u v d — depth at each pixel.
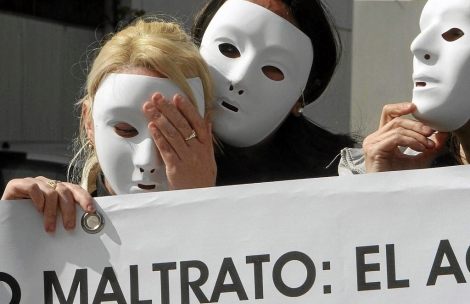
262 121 5.31
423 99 4.87
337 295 4.51
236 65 5.23
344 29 8.63
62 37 8.53
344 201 4.54
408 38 8.76
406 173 4.54
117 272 4.56
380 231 4.52
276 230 4.55
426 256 4.50
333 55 5.69
